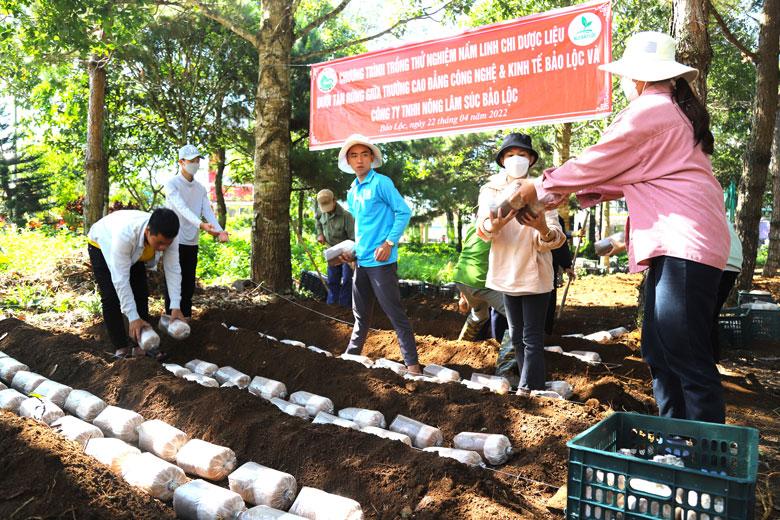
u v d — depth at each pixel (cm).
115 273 492
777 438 418
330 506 278
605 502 226
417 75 774
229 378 487
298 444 337
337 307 797
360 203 523
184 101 1546
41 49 958
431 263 1966
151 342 489
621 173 304
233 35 1441
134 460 317
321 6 1670
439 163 1603
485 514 274
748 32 1666
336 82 860
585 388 485
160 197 2219
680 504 210
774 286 1336
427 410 415
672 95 306
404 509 286
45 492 266
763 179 1034
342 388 458
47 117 1563
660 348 316
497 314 612
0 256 881
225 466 326
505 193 425
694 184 288
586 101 648
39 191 2553
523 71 688
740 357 697
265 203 916
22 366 475
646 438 275
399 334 524
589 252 2588
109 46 953
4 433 301
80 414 398
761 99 1026
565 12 654
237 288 907
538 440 368
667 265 289
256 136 926
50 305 765
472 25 1302
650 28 1452
